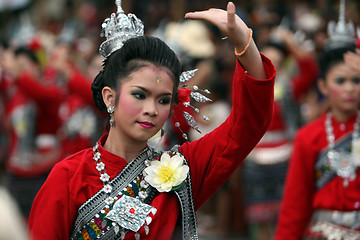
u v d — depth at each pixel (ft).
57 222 22.38
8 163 60.34
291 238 37.19
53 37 75.56
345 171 36.24
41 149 59.67
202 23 62.80
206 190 23.98
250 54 22.06
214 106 60.39
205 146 23.88
